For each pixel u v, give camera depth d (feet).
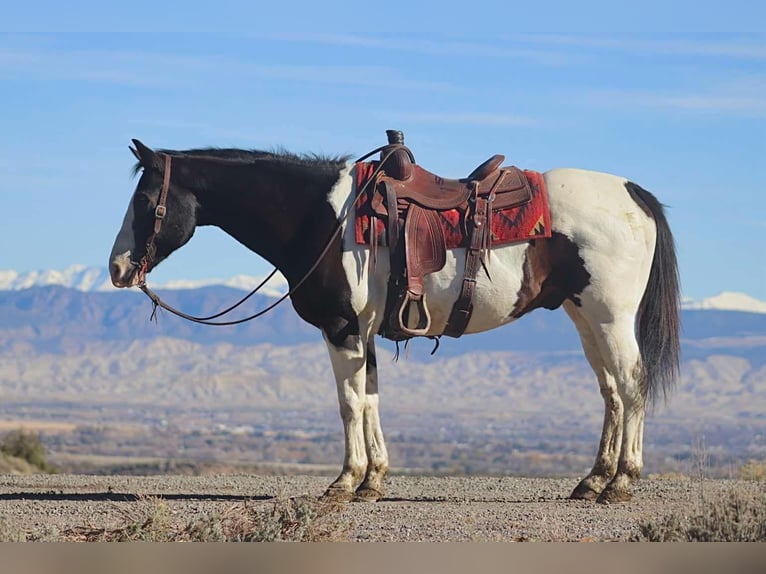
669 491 42.14
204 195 39.09
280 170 38.78
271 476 53.98
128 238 38.73
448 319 38.45
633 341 38.58
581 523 33.53
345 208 38.19
